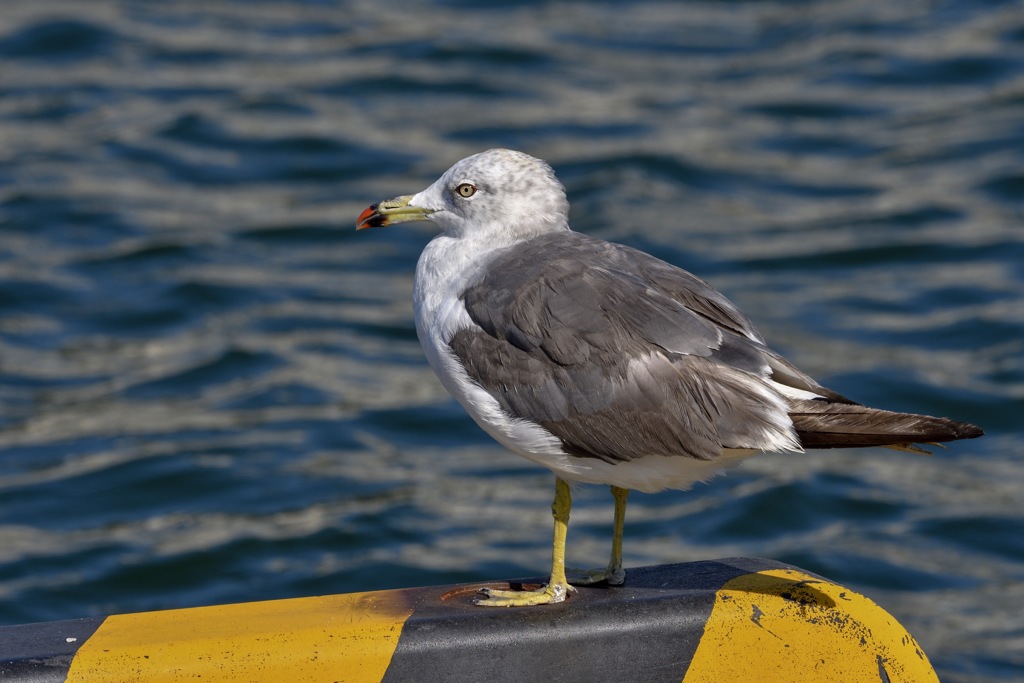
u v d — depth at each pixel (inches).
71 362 656.4
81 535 505.4
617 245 252.4
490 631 208.7
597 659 209.6
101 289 725.9
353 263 772.0
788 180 868.0
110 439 580.1
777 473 572.4
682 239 780.0
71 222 796.0
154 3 1128.2
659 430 228.7
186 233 790.5
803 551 505.0
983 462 576.7
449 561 487.5
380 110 954.7
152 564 484.1
